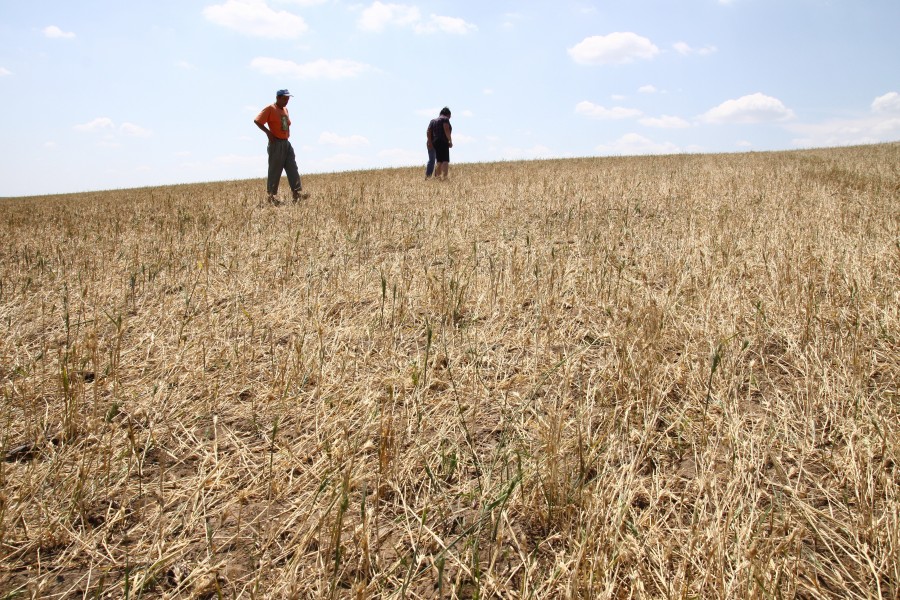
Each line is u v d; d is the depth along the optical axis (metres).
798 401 2.44
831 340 2.89
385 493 2.00
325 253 5.47
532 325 3.50
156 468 2.22
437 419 2.50
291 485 2.07
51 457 2.26
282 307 3.94
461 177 12.39
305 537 1.65
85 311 4.04
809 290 3.28
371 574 1.63
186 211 8.59
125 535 1.85
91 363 3.10
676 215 6.52
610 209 6.86
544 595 1.52
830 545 1.69
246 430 2.49
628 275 4.23
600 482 1.92
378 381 2.86
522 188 9.11
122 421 2.52
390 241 5.97
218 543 1.81
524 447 2.22
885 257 4.07
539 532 1.81
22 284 4.81
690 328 3.16
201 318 3.84
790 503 1.86
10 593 1.60
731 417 2.30
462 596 1.56
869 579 1.56
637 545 1.63
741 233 5.16
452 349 3.18
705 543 1.59
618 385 2.58
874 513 1.75
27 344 3.46
